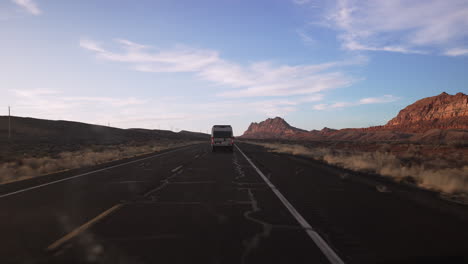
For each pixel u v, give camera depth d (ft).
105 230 18.58
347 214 22.54
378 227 19.11
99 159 75.92
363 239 16.76
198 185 36.86
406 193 30.89
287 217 21.72
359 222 20.30
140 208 24.80
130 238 17.03
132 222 20.47
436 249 15.15
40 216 22.15
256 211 23.61
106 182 39.70
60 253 14.58
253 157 85.56
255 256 14.25
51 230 18.56
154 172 50.60
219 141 112.68
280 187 35.24
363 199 28.17
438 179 34.27
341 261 13.62
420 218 21.34
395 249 15.15
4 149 126.00
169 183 38.50
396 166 53.88
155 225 19.72
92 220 20.98
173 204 26.27
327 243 16.11
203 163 67.10
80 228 18.98
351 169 53.88
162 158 82.33
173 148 151.94
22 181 40.70
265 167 58.29
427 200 27.35
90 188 34.94
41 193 31.94
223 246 15.67
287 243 16.12
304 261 13.62
